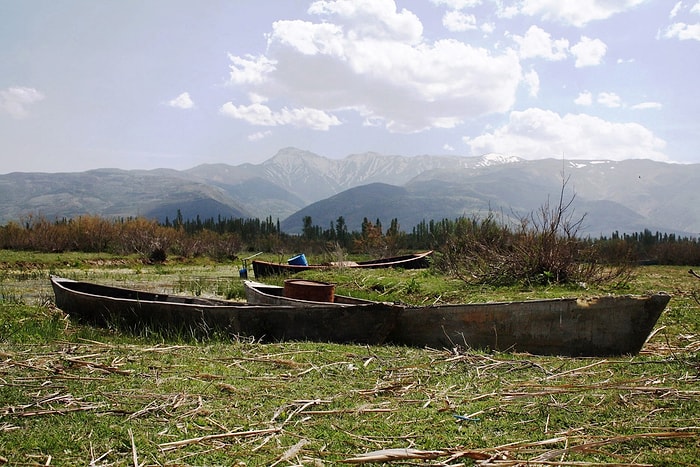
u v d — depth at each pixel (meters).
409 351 6.89
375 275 15.64
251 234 54.16
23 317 9.33
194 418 4.33
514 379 5.51
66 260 24.17
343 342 7.72
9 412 4.37
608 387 5.07
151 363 6.14
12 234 27.66
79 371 5.73
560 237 12.86
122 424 4.18
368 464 3.49
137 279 19.39
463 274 14.40
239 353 6.78
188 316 8.55
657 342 7.82
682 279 16.59
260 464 3.48
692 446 3.69
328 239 49.59
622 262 15.52
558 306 7.13
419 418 4.34
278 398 4.85
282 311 8.02
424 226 41.22
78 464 3.49
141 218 32.75
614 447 3.71
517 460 3.49
